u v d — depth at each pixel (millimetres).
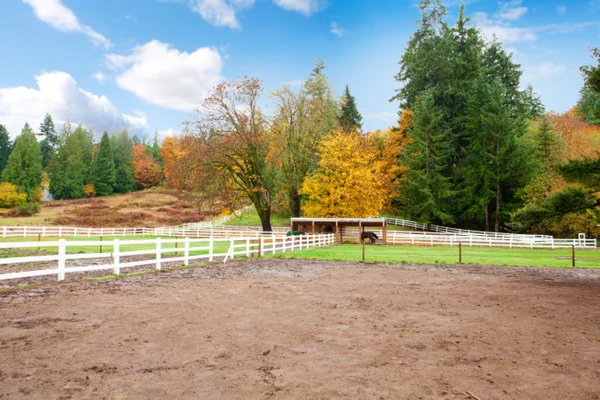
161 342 6320
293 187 46375
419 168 57000
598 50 19281
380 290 11953
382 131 82750
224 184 39844
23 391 4457
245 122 39188
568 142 55969
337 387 4754
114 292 10609
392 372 5270
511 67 66812
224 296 10375
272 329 7258
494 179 53375
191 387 4668
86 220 64750
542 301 10617
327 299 10297
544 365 5652
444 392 4672
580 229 46344
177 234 51188
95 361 5422
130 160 126125
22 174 84188
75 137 116562
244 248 32094
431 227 55969
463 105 61938
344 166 47312
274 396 4477
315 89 50969
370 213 47500
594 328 7754
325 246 36781
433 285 13211
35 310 8266
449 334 7152
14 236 41625
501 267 20172
